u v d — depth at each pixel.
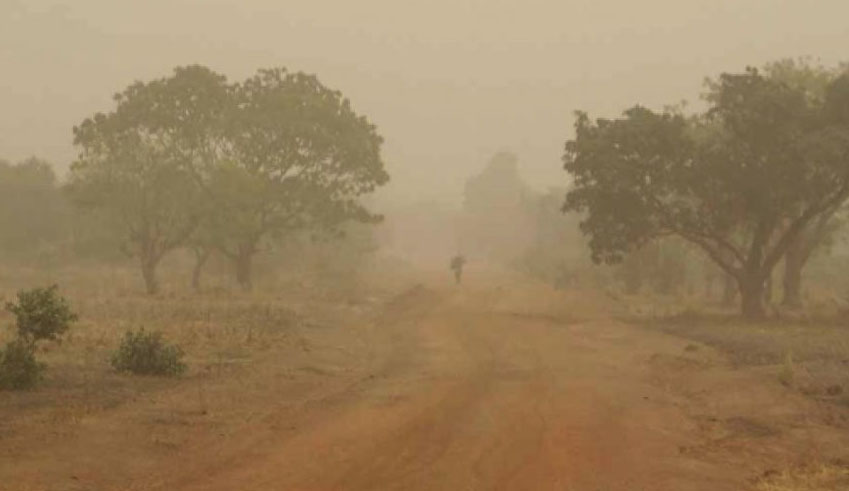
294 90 69.31
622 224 51.72
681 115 55.09
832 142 44.09
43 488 13.84
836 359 30.00
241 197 63.62
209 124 67.06
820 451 17.75
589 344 36.66
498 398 23.36
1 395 20.92
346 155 69.12
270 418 19.89
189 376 25.20
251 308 47.28
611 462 16.59
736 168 48.09
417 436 18.47
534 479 15.27
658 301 65.50
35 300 24.33
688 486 15.00
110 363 26.39
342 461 16.19
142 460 15.80
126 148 64.38
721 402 23.19
